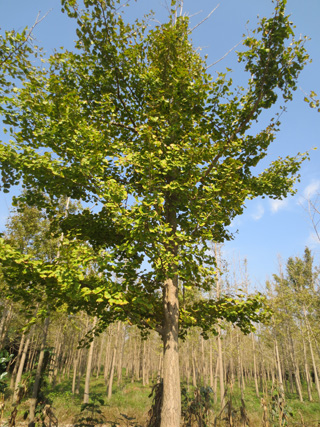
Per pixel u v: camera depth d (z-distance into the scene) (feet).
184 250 13.46
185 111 16.61
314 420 39.63
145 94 18.34
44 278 12.82
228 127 16.84
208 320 17.76
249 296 16.02
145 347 93.35
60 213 17.62
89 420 22.65
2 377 19.57
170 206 17.74
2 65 13.70
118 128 19.22
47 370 21.80
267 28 14.11
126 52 16.90
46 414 19.48
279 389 23.03
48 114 13.35
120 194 12.35
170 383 13.52
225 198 16.67
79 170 12.92
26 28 13.37
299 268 58.95
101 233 17.69
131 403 42.29
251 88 16.11
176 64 17.56
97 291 12.13
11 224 32.32
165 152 15.21
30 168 13.09
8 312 39.70
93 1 14.60
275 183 19.33
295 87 15.08
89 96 17.74
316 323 53.78
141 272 14.75
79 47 16.99
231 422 18.10
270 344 70.03
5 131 13.93
